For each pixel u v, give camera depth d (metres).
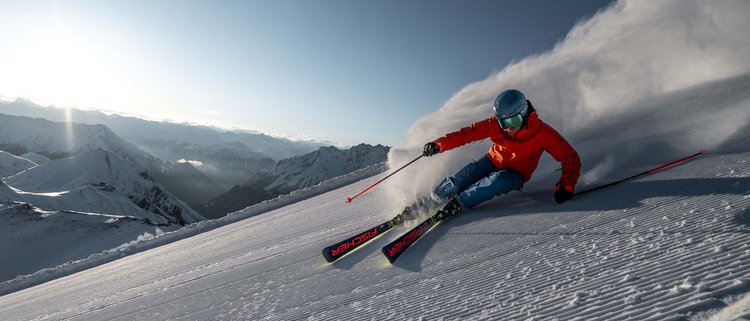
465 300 1.91
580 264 1.89
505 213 3.09
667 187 2.57
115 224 71.12
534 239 2.41
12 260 60.62
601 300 1.53
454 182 3.57
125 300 4.44
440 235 3.03
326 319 2.20
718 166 2.67
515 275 2.00
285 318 2.39
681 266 1.59
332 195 10.37
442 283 2.20
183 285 4.23
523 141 3.24
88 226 69.94
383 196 6.03
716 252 1.61
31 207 73.81
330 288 2.67
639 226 2.12
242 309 2.78
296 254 3.98
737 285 1.34
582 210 2.66
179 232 13.93
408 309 2.00
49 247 64.06
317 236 4.65
